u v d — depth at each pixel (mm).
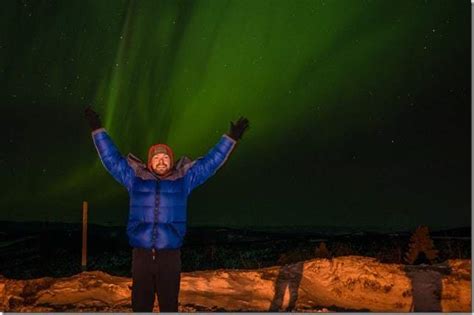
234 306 6883
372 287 7477
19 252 31438
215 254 24047
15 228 53531
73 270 20781
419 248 14523
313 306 6930
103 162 4492
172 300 4402
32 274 19609
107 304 6781
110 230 51469
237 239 39719
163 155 4477
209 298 7270
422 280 7426
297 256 15688
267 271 8297
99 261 23469
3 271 20969
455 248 16234
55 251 31406
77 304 6773
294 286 7637
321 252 15250
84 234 13539
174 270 4418
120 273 17859
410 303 6992
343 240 31719
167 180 4461
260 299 7254
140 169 4500
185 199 4500
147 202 4410
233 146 4547
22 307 6656
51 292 7359
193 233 47469
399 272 7730
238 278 7977
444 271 7781
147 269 4406
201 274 8234
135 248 4438
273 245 29156
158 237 4375
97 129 4504
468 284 7203
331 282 7758
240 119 4559
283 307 6867
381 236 33344
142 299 4422
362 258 8461
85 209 13477
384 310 6770
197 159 4566
